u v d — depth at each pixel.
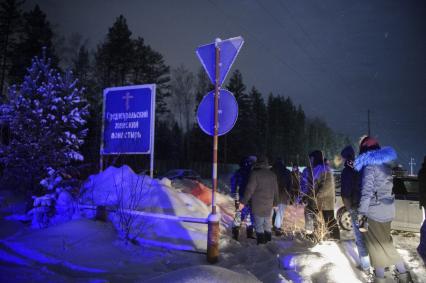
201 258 5.68
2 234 6.23
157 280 2.68
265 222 6.90
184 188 11.89
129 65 43.66
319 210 7.13
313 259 4.88
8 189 9.23
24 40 37.44
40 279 4.39
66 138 9.66
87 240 5.88
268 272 4.77
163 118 51.06
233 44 5.86
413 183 9.48
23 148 9.15
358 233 5.27
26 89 9.62
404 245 7.87
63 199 7.08
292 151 83.62
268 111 81.50
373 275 4.93
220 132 5.85
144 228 6.52
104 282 4.31
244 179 7.86
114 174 8.22
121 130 8.93
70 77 10.12
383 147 4.77
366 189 4.62
